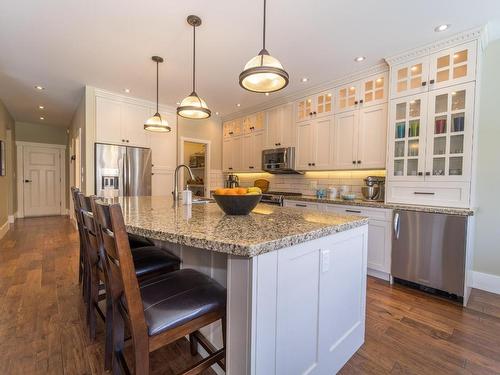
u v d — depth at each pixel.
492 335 1.80
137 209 1.88
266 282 0.97
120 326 1.18
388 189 2.89
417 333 1.82
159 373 1.41
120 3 2.06
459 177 2.42
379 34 2.45
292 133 4.15
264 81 1.75
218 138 5.75
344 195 3.40
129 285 0.87
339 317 1.45
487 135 2.54
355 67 3.15
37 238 4.37
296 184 4.46
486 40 2.45
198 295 1.08
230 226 1.21
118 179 4.16
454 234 2.30
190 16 2.21
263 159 4.53
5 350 1.57
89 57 2.96
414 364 1.51
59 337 1.70
